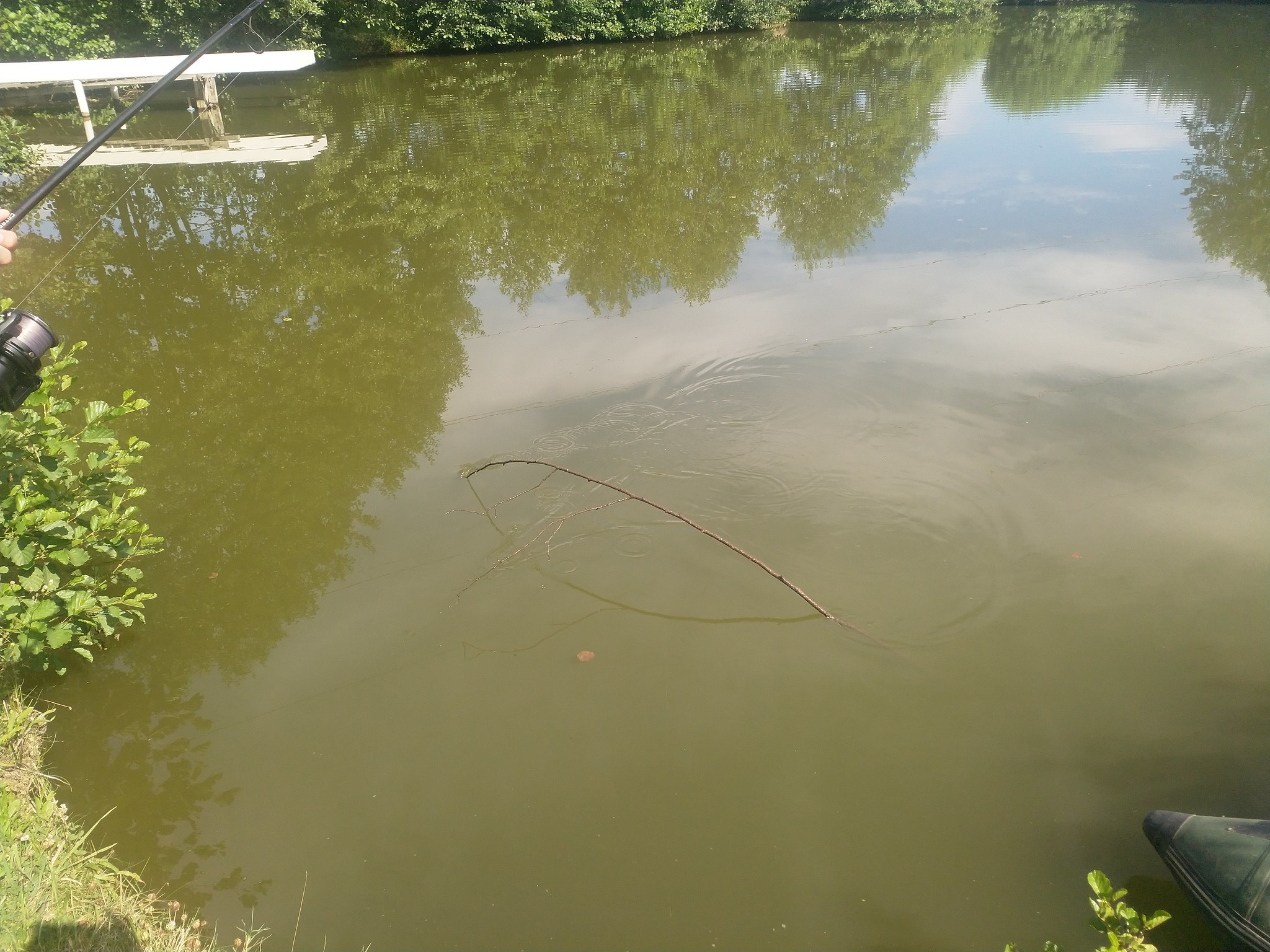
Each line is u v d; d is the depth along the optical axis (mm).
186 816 3529
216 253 9688
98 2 18297
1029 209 10438
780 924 3113
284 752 3826
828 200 11086
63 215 10789
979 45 24797
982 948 3025
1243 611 4457
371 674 4246
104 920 2904
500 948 3049
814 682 4168
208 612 4633
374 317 8188
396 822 3512
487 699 4098
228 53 16578
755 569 4941
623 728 3934
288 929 3105
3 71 14383
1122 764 3697
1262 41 22656
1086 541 5016
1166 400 6309
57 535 3918
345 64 22312
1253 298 7879
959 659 4281
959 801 3561
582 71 20844
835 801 3574
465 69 21438
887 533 5180
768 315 8031
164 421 6379
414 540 5184
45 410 4133
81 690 4137
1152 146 12844
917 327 7652
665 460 5926
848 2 32094
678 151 13328
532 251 9734
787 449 5992
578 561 5012
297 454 6023
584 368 7176
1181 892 3182
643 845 3412
